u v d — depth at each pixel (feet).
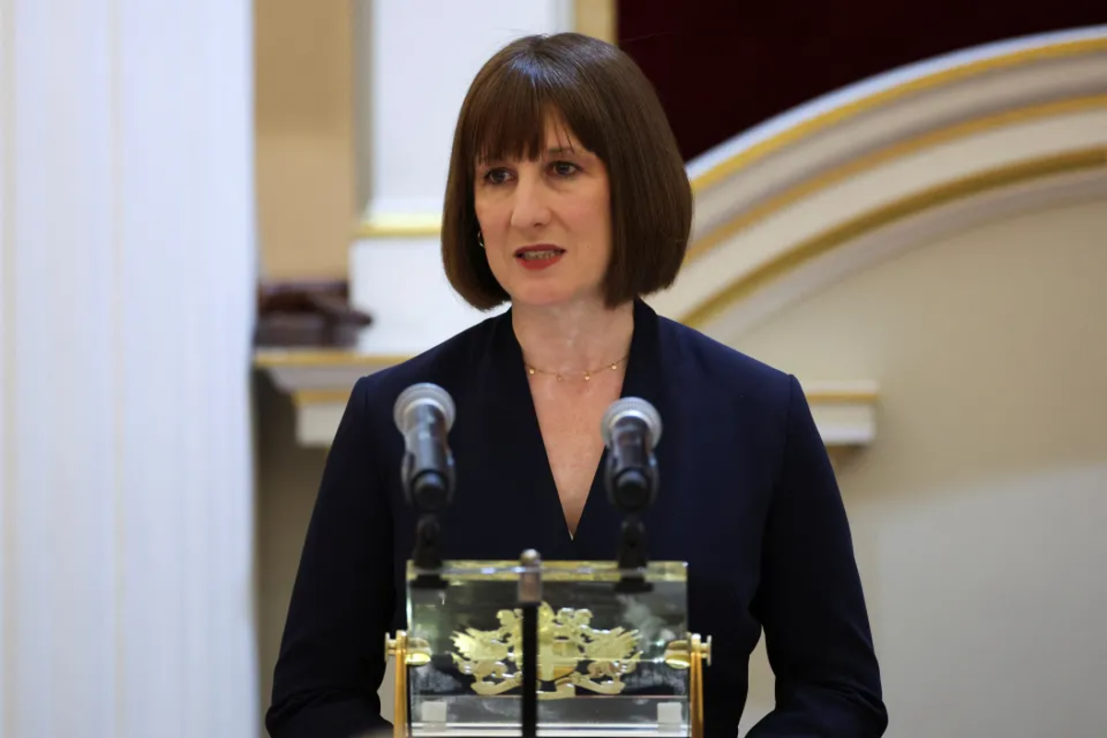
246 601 49.03
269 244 53.83
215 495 44.78
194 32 43.37
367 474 26.05
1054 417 50.49
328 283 53.21
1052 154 48.75
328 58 54.13
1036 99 48.52
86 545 33.09
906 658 50.60
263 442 52.39
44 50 31.22
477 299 26.68
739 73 55.21
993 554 50.55
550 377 26.16
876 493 50.88
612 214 24.63
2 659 28.43
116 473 35.99
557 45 24.81
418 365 26.66
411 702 21.35
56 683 31.19
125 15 37.17
